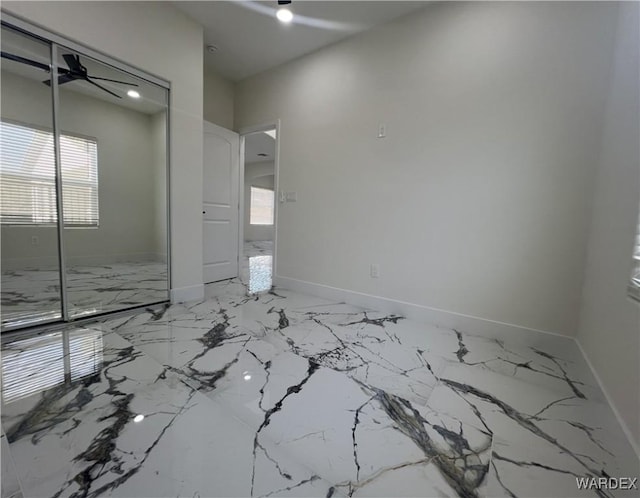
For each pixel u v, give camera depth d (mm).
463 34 2180
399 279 2582
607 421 1216
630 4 1472
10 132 2182
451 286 2322
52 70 2084
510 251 2078
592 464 1021
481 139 2141
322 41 2871
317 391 1416
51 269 2266
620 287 1262
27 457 981
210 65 3365
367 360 1753
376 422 1210
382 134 2611
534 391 1467
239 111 3771
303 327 2256
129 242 2734
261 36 2824
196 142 2764
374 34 2621
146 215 2766
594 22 1753
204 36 2846
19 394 1335
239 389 1415
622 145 1401
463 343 2039
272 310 2645
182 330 2129
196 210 2820
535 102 1940
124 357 1706
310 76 3088
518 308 2064
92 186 2516
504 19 2023
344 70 2832
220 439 1089
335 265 2994
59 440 1060
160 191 2727
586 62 1781
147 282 2795
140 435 1095
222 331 2127
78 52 2039
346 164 2859
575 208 1854
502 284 2115
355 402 1339
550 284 1953
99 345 1858
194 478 921
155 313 2473
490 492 905
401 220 2549
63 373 1522
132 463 970
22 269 2246
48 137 2207
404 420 1229
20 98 2145
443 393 1433
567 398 1411
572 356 1872
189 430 1130
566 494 902
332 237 3000
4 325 2043
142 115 2635
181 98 2604
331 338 2062
